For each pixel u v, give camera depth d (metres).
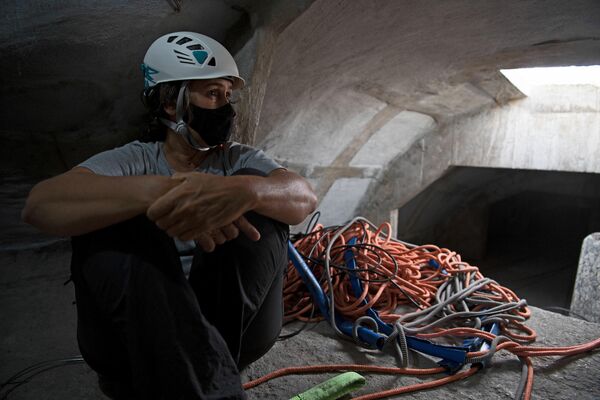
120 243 0.99
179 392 0.98
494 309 1.83
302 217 1.23
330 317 1.81
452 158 4.69
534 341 1.77
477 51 2.87
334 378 1.38
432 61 2.95
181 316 0.97
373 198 4.98
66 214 1.00
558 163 4.15
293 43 2.12
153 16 1.77
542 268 6.72
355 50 2.43
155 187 1.00
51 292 2.18
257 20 1.96
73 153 2.28
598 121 3.91
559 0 2.11
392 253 2.22
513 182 6.25
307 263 2.12
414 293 1.98
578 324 1.92
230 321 1.12
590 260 2.46
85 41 1.77
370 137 4.07
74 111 2.10
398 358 1.59
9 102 1.92
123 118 2.27
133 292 0.95
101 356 1.08
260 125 2.79
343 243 2.15
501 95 4.13
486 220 6.94
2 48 1.69
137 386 1.00
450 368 1.52
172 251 1.03
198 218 1.00
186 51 1.18
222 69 1.22
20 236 2.29
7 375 1.50
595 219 7.71
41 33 1.68
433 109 4.16
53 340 1.75
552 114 4.12
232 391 1.02
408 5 2.06
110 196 1.00
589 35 2.60
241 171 1.24
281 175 1.25
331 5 1.91
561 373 1.54
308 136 3.35
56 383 1.46
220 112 1.23
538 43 2.76
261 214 1.15
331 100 3.04
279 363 1.58
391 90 3.30
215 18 1.92
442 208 6.51
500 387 1.46
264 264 1.12
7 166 2.12
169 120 1.27
